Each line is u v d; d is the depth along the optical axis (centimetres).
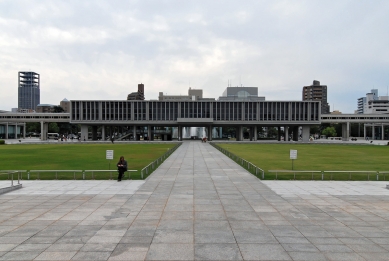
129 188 2205
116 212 1573
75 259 1020
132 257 1034
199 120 12106
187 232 1274
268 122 12312
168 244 1145
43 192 2067
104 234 1251
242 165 3622
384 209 1658
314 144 9631
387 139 14738
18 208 1656
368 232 1295
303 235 1252
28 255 1054
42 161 4159
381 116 13262
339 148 7462
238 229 1317
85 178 2662
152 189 2170
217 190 2144
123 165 2527
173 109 12325
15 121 12925
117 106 12212
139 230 1298
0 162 4038
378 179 2656
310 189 2192
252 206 1705
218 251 1086
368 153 5819
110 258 1027
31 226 1357
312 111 12325
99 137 15800
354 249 1116
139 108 12238
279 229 1322
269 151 6309
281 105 12350
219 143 10081
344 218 1490
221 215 1525
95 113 12162
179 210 1611
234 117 12381
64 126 17775
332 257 1048
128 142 10406
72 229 1314
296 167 3584
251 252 1080
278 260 1020
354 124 18625
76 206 1697
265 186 2303
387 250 1111
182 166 3541
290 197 1933
